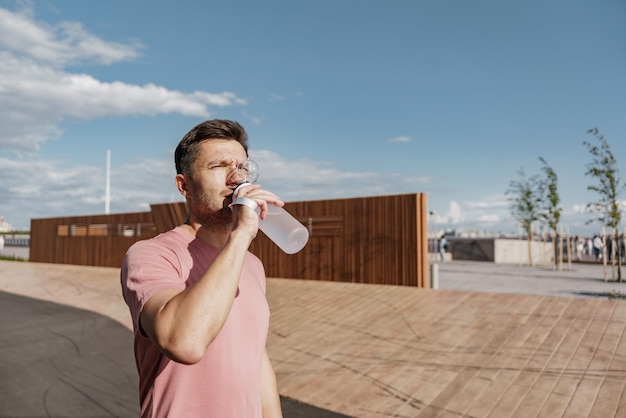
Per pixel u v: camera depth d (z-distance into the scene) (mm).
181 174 1434
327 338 6527
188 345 1055
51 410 5008
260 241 11539
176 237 1410
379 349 5949
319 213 10594
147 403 1271
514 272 15305
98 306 9633
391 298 8156
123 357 6656
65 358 6648
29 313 9211
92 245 16109
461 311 6965
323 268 10453
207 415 1239
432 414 4336
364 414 4477
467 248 24188
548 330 5832
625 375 4535
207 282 1105
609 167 11992
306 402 4816
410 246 9273
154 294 1168
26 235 36125
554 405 4211
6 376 5980
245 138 1471
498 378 4824
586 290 10062
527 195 19453
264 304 1486
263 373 1605
